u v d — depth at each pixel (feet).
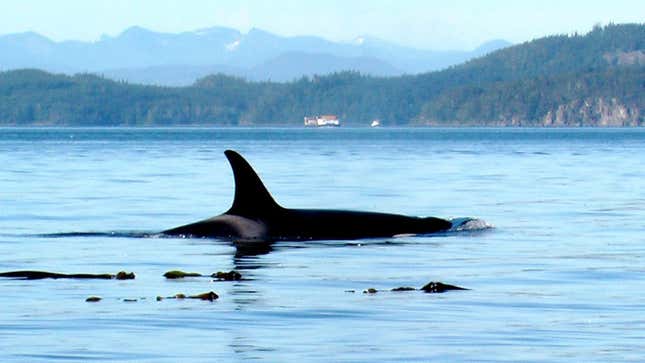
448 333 204.44
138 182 653.71
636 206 492.54
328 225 357.20
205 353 188.34
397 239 350.64
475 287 257.55
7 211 458.91
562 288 256.32
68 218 429.38
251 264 295.48
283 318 218.59
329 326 210.79
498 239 355.97
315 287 257.14
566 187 623.36
